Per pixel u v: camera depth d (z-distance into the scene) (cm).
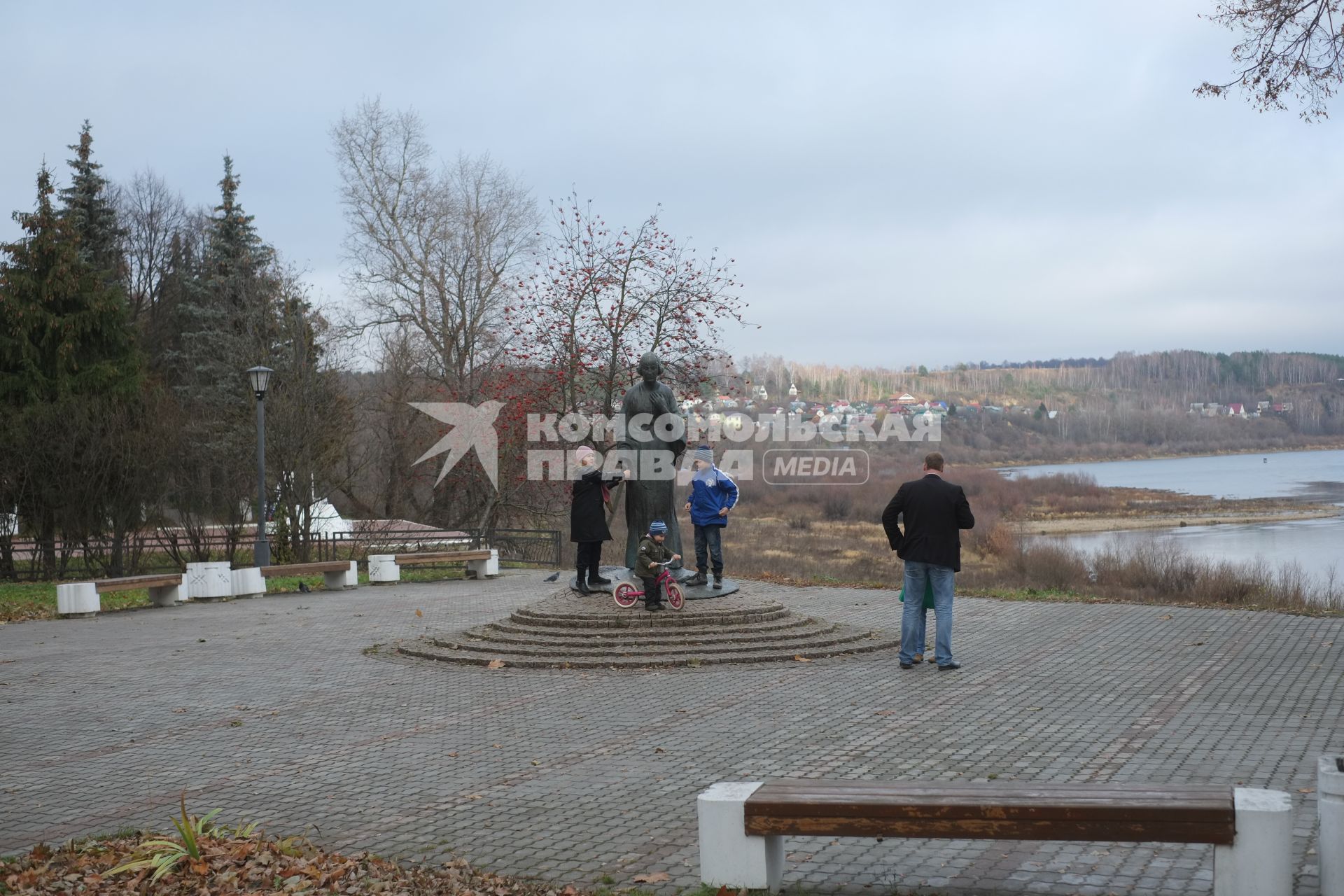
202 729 959
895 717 907
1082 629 1369
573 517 1389
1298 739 781
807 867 557
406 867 582
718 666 1174
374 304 3684
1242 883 460
